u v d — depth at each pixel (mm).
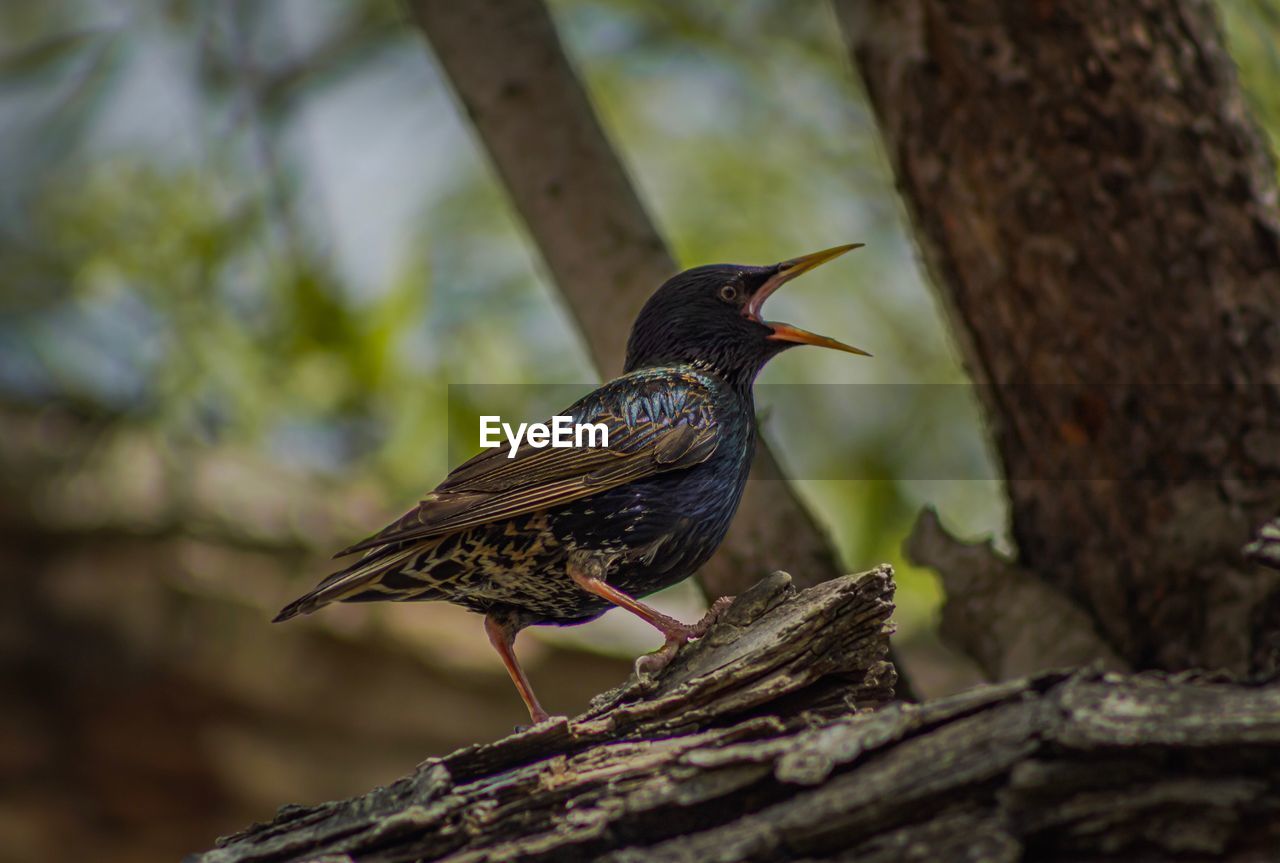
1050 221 5188
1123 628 5176
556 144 5582
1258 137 5352
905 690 5359
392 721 9203
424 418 7965
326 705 9125
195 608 8852
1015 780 2838
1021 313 5297
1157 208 5109
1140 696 2891
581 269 5637
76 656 8766
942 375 8414
